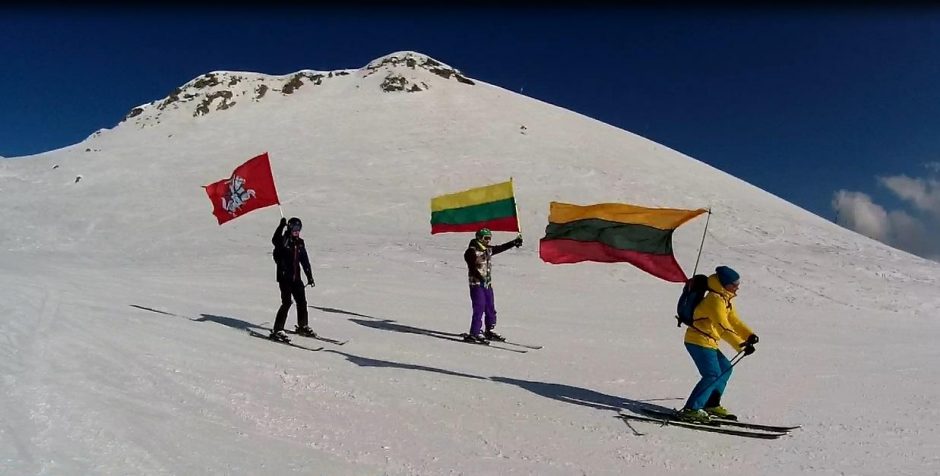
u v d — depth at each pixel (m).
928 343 11.91
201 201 35.66
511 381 7.74
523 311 14.09
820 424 6.39
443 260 22.27
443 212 11.40
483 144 46.00
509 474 4.86
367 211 32.28
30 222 33.16
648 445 5.66
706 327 6.44
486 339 10.47
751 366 9.24
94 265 22.80
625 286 18.91
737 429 6.25
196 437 5.15
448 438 5.59
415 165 41.22
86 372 6.75
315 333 10.19
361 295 15.37
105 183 41.28
